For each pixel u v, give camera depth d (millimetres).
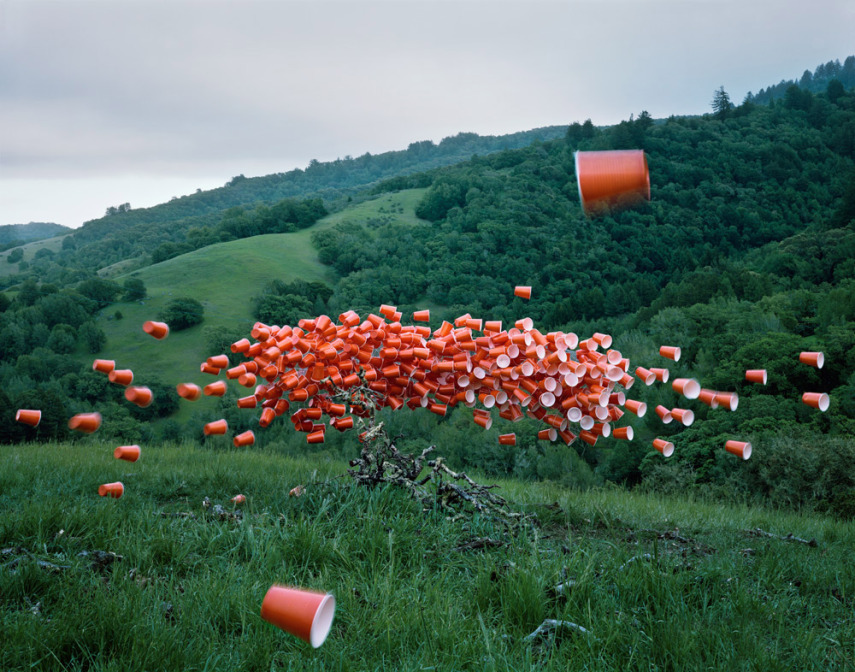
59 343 107688
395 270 132750
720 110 191250
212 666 2480
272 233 181875
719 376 55125
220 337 105812
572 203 156375
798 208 149750
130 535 3732
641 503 6789
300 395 4777
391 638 2803
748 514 7027
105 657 2484
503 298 121750
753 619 3209
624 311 110250
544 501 5984
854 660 2848
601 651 2715
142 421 82250
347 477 5215
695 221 140625
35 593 3000
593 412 4523
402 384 4941
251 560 3570
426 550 4000
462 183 182000
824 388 54000
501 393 4719
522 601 3137
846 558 4535
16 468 5762
